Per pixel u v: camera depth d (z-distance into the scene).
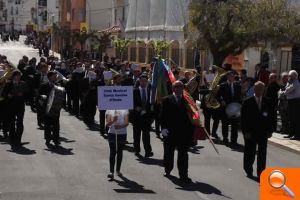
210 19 22.38
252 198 9.80
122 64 20.66
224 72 16.33
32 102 22.20
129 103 11.05
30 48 85.56
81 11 68.56
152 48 40.91
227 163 13.02
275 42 22.17
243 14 21.98
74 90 21.42
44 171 11.60
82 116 20.62
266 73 19.80
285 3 22.48
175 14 37.81
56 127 14.75
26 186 10.27
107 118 11.12
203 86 18.34
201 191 10.23
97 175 11.32
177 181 10.98
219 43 22.14
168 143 11.07
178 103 10.92
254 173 11.93
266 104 11.27
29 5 151.75
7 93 14.65
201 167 12.49
